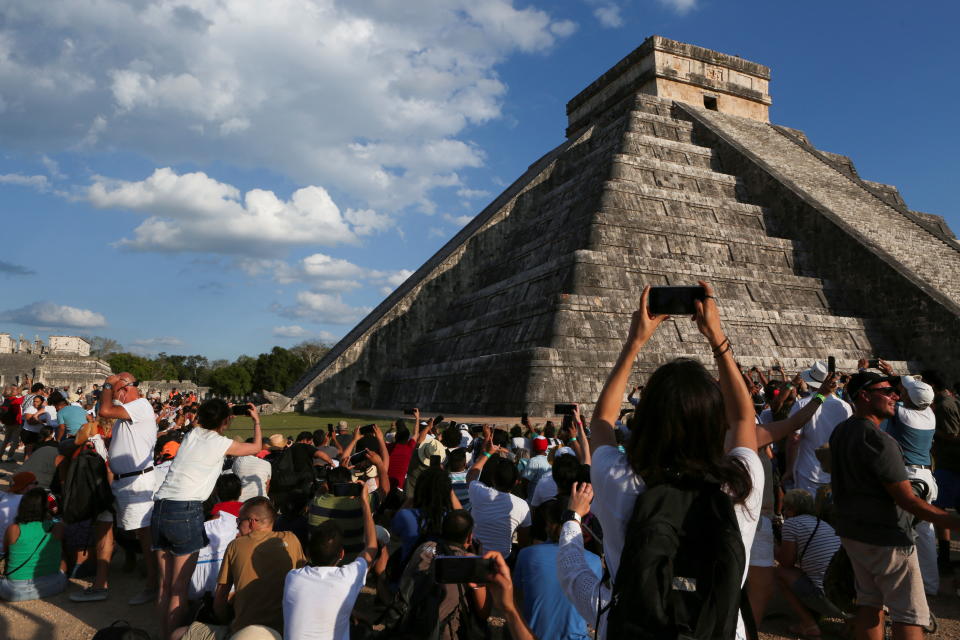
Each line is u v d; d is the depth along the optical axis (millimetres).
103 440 8789
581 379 23484
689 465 2465
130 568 8688
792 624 6508
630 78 47500
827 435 7660
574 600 3057
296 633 4730
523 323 27375
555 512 5383
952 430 8094
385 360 37594
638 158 34469
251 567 5449
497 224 41250
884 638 5703
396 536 6617
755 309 27641
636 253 29875
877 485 4809
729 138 39875
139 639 4016
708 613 2232
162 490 6117
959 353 26469
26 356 64938
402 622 4918
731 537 2328
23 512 7512
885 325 29578
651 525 2340
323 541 4926
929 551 7184
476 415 25328
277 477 9047
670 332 25750
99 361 66438
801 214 34125
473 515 6758
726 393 2955
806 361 26250
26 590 7402
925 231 35125
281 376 75625
